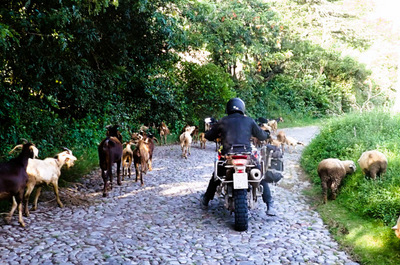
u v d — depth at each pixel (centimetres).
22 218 607
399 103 1402
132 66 1539
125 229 597
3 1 886
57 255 493
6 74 1128
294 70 3184
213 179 679
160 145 1722
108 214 673
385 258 488
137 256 496
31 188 653
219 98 2161
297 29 3328
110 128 983
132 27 1314
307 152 1177
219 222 637
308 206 730
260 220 648
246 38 2361
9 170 579
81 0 940
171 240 555
